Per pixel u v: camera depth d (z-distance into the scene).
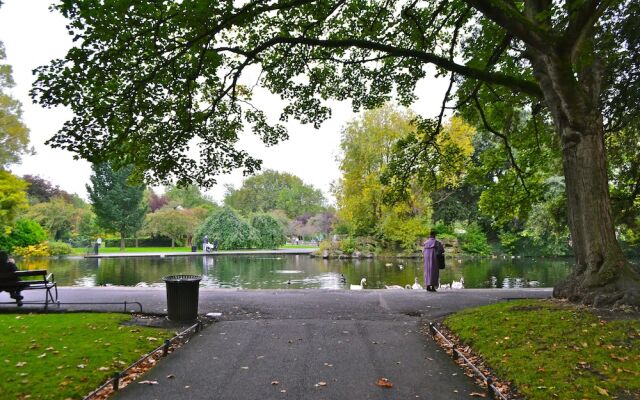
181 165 9.62
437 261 12.34
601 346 5.43
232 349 6.24
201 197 82.12
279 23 10.51
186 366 5.46
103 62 7.39
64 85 7.13
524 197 14.44
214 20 7.88
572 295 7.79
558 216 15.62
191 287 8.13
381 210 38.09
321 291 11.98
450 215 42.53
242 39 10.82
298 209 82.19
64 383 4.62
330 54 10.85
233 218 44.31
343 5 10.85
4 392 4.32
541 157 14.16
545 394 4.41
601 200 7.77
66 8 6.57
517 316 7.06
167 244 53.84
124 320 7.90
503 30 11.61
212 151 10.47
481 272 25.42
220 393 4.56
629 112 11.55
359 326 7.73
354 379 5.00
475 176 14.56
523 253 38.31
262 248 46.12
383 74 12.23
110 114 7.93
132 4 6.82
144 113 8.63
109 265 27.89
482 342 6.25
